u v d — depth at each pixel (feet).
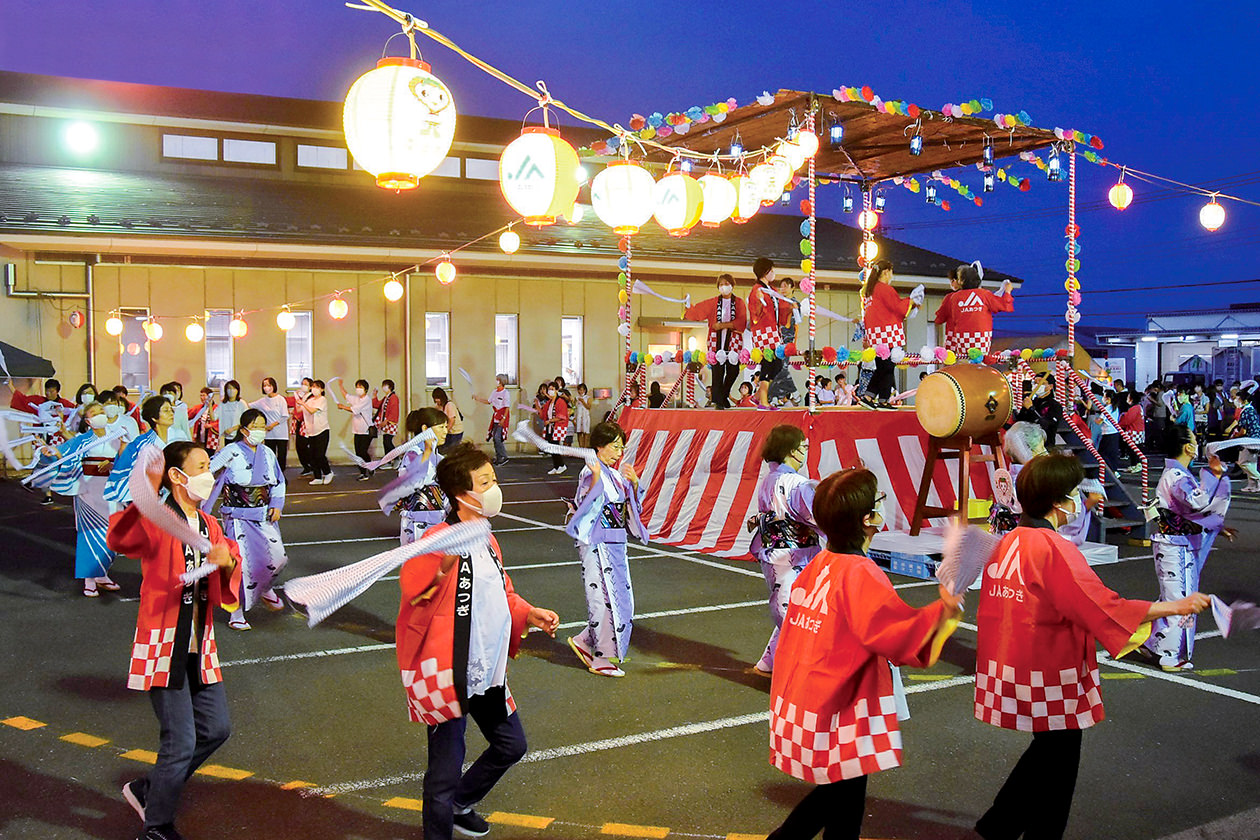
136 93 76.95
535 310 72.38
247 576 24.13
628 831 13.01
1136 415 56.13
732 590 28.81
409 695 11.49
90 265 60.90
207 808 13.75
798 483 18.84
